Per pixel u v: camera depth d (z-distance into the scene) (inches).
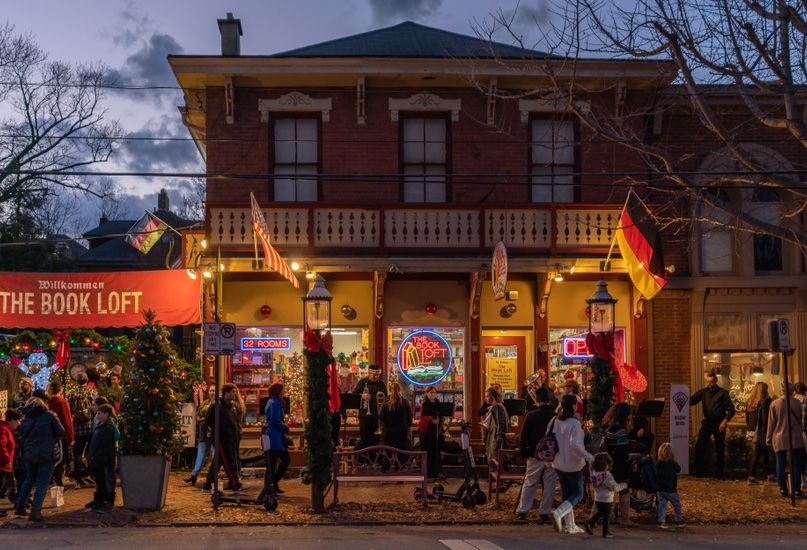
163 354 552.4
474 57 749.3
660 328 775.7
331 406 555.5
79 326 719.7
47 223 1429.6
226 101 763.4
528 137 781.3
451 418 744.3
